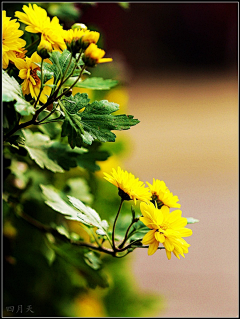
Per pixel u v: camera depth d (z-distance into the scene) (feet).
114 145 5.27
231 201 14.17
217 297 10.29
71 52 3.15
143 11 33.60
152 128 20.92
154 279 10.79
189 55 34.68
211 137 19.84
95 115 3.18
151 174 15.74
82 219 3.34
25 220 3.74
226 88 28.25
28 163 3.80
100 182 4.69
